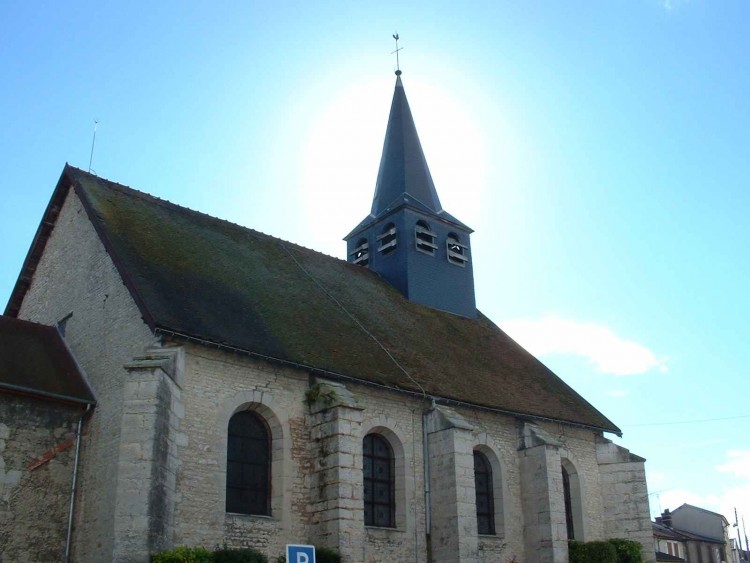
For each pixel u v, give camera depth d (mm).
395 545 18062
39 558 14875
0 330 17406
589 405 25562
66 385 16516
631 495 23562
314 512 16531
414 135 30438
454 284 27750
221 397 15977
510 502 21000
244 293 19016
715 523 66000
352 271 25812
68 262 19344
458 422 19203
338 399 16875
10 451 15117
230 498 15883
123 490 13391
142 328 15953
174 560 13227
